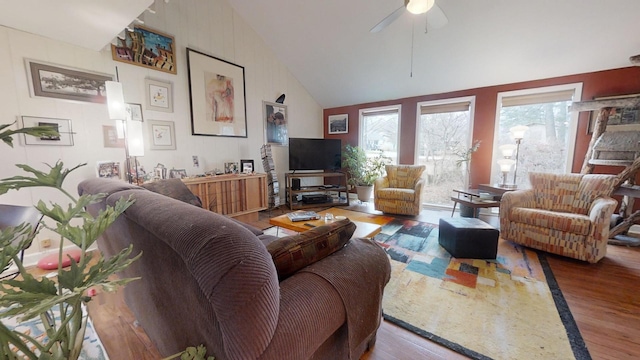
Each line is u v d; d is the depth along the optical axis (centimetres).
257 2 351
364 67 405
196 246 62
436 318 157
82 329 77
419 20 306
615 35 263
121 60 268
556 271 213
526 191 284
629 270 214
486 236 233
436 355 131
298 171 502
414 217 378
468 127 404
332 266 101
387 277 122
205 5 340
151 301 105
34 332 142
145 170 291
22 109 215
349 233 121
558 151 346
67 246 247
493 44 311
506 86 368
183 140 327
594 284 193
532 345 136
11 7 170
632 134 274
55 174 78
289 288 85
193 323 78
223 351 67
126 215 95
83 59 243
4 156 210
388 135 492
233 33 375
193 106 333
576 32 272
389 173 433
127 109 263
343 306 92
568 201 267
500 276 205
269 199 416
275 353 68
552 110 346
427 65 368
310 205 451
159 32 296
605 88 306
